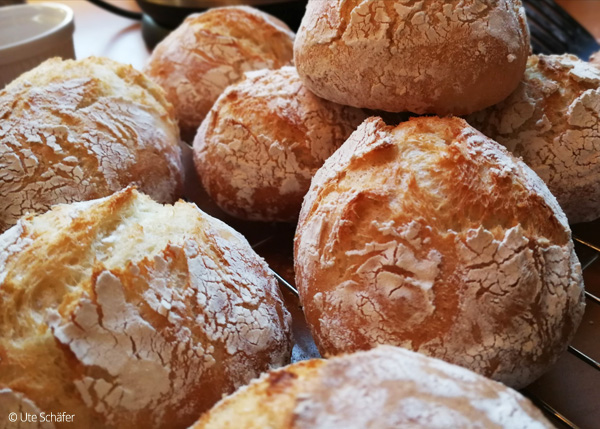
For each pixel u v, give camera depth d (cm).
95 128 21
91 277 14
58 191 19
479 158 16
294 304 20
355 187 16
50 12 33
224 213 24
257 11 29
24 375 13
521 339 15
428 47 17
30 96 21
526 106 20
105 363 13
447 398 11
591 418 15
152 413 14
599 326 18
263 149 21
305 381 12
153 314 14
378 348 13
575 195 20
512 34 18
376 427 10
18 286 14
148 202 17
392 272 15
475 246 15
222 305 15
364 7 18
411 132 17
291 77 23
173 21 35
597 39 33
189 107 27
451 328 14
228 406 12
